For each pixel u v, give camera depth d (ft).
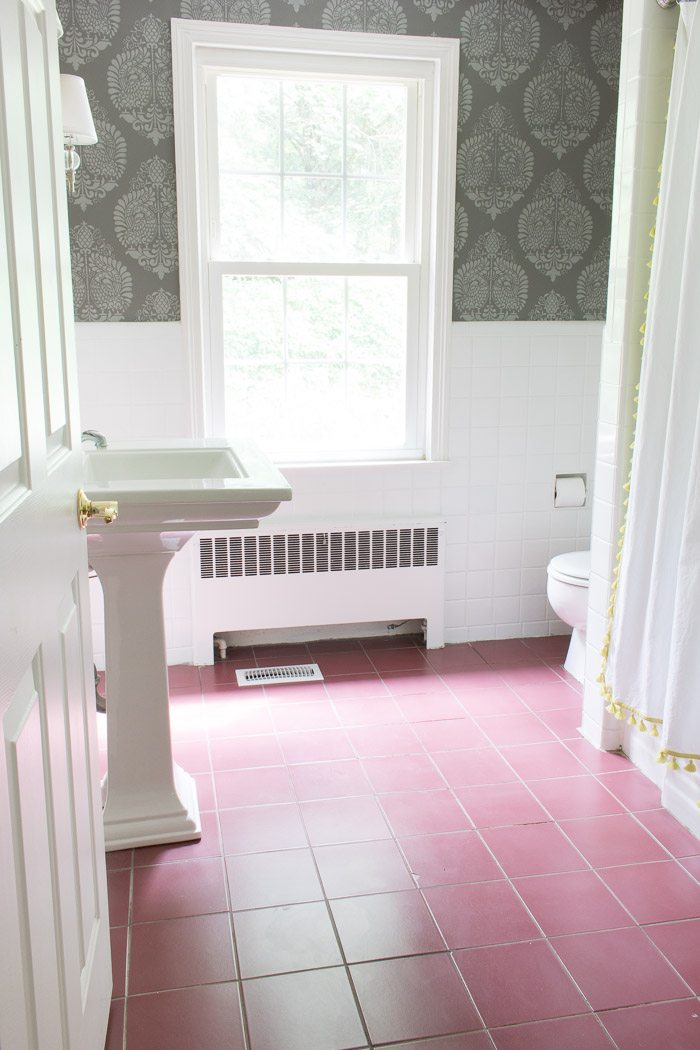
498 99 10.57
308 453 11.09
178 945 6.02
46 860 3.54
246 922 6.25
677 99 7.09
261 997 5.55
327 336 10.92
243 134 10.32
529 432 11.46
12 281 3.17
